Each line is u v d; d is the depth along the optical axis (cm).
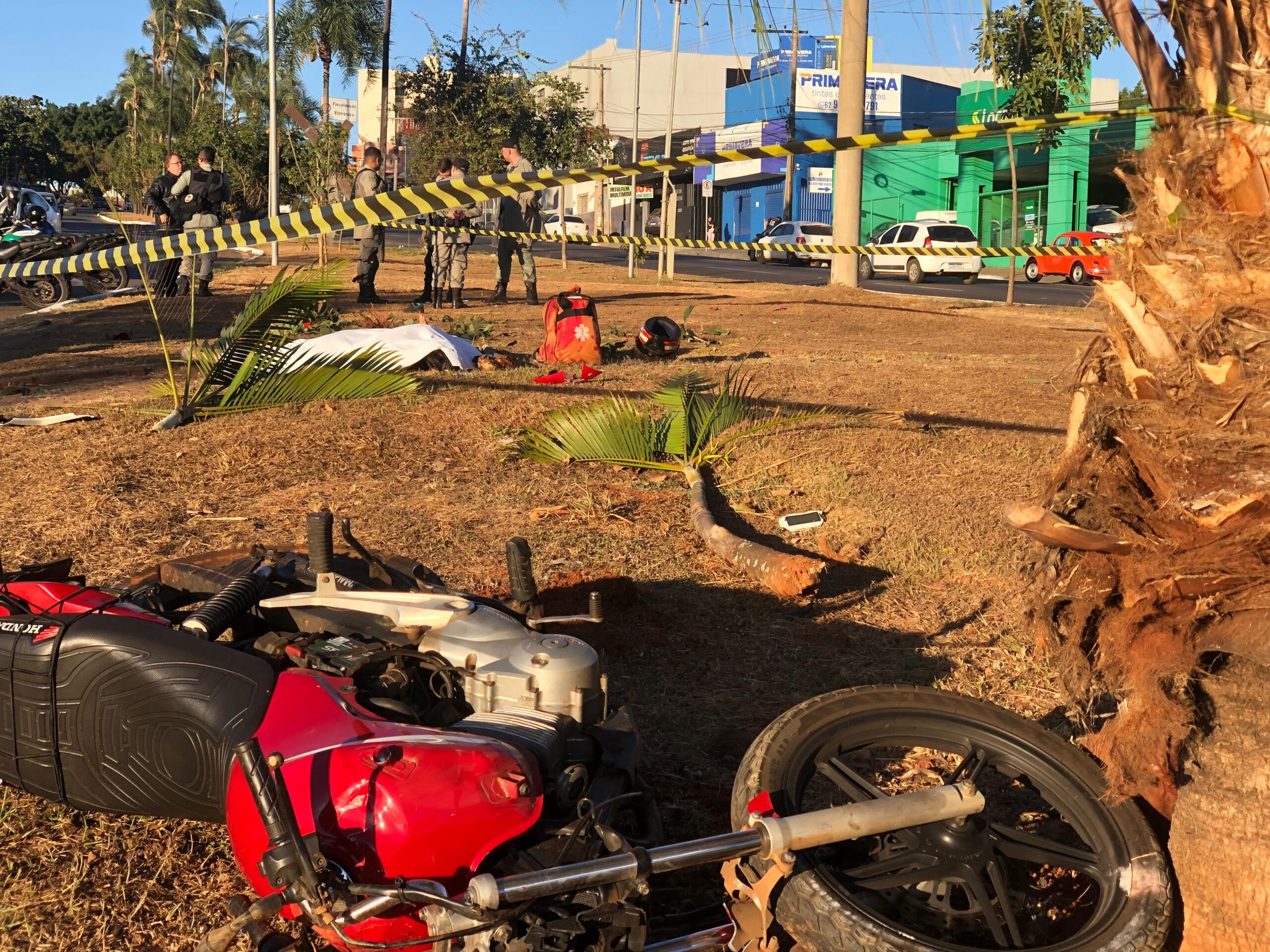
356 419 869
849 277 2511
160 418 882
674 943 255
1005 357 1378
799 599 551
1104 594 266
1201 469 238
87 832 343
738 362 1267
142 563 568
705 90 6281
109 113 10719
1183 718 259
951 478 749
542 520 659
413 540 611
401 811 243
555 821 268
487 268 2784
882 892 288
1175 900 274
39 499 673
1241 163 232
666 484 751
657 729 421
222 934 252
